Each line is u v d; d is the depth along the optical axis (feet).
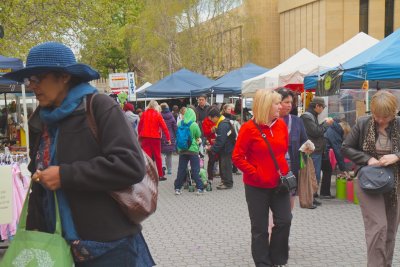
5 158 19.40
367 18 153.07
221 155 37.81
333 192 34.12
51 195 8.06
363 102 43.14
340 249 20.17
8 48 51.01
